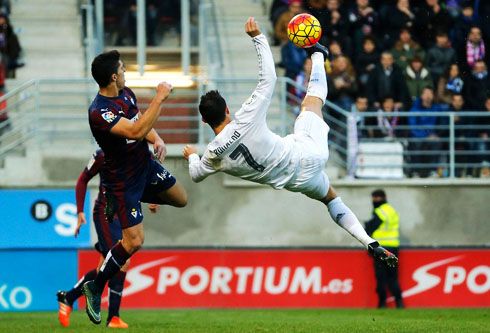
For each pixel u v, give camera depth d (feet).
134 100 61.57
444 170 126.00
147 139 65.26
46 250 114.83
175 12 134.41
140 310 111.34
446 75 126.21
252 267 114.83
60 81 119.75
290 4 133.69
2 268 114.21
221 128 57.21
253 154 55.88
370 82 124.16
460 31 128.57
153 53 134.41
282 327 71.26
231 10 146.92
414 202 121.19
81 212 72.84
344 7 134.10
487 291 115.34
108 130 58.59
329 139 127.44
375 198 114.21
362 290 114.83
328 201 61.41
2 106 131.44
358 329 68.18
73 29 146.72
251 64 142.31
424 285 114.93
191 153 60.80
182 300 113.70
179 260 114.01
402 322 79.92
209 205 120.06
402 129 126.52
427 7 130.31
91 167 72.38
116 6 134.51
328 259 115.14
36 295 114.21
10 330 67.56
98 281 62.85
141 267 113.50
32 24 146.82
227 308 114.11
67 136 132.67
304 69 129.49
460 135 125.70
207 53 134.82
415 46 126.82
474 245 121.49
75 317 90.58
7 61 136.56
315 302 114.73
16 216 116.88
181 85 131.54
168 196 65.51
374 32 128.98
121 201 61.46
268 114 132.57
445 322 79.46
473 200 121.70
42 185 118.52
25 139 123.03
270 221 120.37
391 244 111.45
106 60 59.16
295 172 57.11
